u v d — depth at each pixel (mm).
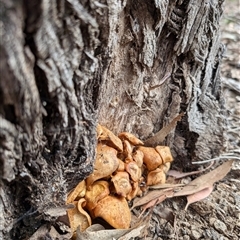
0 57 260
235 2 1438
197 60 562
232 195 599
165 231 536
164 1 470
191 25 520
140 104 544
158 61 535
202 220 562
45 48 290
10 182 361
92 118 397
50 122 348
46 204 400
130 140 530
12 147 318
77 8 299
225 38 1177
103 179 481
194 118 615
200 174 621
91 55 341
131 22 468
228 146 679
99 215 454
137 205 532
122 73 506
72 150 391
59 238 426
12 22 256
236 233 549
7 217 381
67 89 327
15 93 282
